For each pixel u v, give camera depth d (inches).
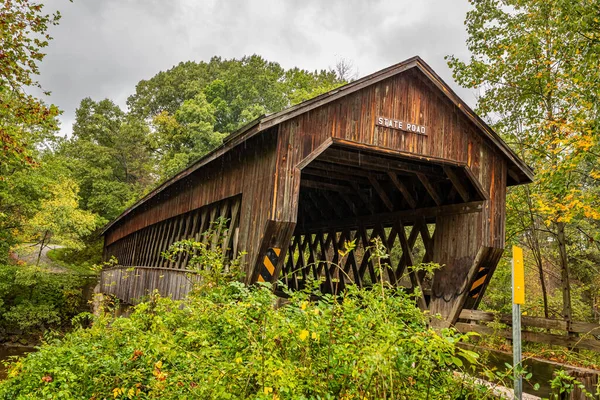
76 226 742.5
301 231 529.0
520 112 421.4
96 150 1213.7
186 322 161.8
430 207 358.3
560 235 378.6
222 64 1758.1
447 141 319.6
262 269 263.4
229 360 117.5
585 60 279.0
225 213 332.2
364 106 291.6
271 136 268.7
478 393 118.8
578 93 320.5
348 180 395.2
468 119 326.6
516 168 343.9
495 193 331.3
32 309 655.1
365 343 101.6
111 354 173.2
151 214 587.8
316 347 110.3
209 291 194.1
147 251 595.5
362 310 117.4
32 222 676.1
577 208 303.3
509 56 418.3
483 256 317.4
